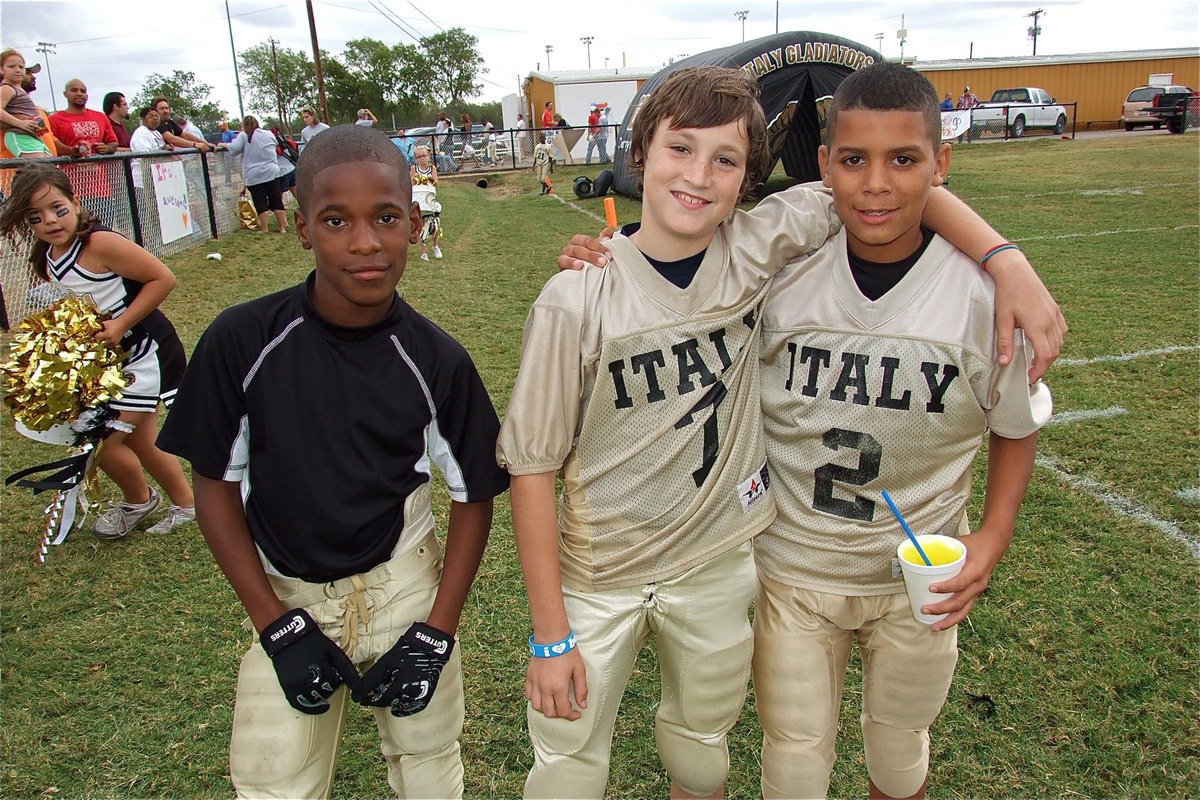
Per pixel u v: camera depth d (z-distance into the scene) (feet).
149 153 30.14
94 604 10.37
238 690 5.66
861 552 6.00
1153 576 10.08
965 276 5.64
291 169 43.78
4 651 9.44
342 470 5.34
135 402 11.26
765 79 41.52
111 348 10.91
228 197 40.57
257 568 5.49
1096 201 39.24
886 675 6.29
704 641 5.90
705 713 6.10
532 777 6.00
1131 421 14.51
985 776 7.42
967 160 63.21
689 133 5.19
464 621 9.75
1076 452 13.38
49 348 10.41
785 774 6.16
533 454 5.40
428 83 205.36
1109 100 109.81
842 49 42.29
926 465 5.92
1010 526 5.97
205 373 5.21
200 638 9.66
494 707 8.42
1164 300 21.90
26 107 25.36
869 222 5.41
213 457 5.30
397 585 5.74
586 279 5.39
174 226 32.76
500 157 85.46
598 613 5.82
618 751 7.89
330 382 5.28
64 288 10.96
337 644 5.64
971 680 8.53
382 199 4.90
